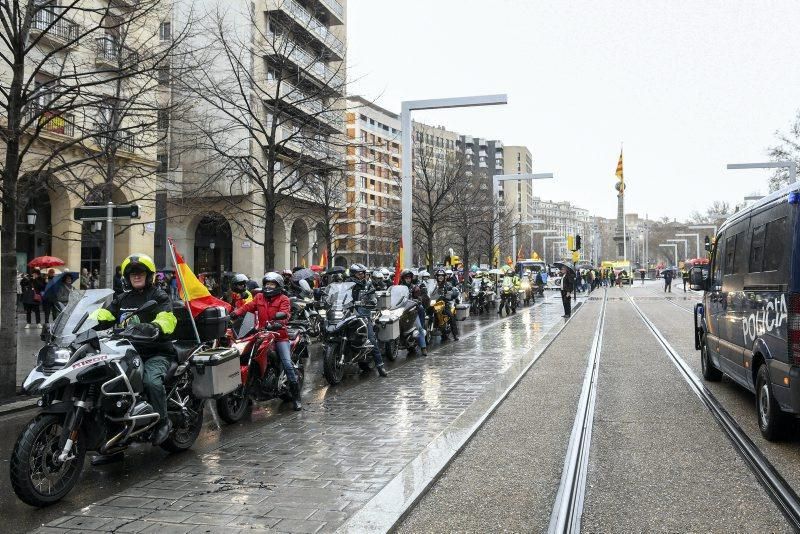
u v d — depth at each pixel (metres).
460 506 4.77
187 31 15.21
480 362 12.66
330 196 29.42
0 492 5.46
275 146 17.56
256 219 35.47
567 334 17.94
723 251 9.04
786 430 6.35
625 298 40.97
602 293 49.94
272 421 7.95
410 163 19.36
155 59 13.85
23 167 19.14
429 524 4.43
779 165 27.88
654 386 9.72
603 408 8.20
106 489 5.46
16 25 9.88
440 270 17.34
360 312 11.09
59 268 23.52
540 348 14.51
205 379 6.59
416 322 13.94
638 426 7.20
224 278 19.31
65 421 5.16
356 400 9.13
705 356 10.26
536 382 10.14
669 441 6.56
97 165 16.05
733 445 6.40
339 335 10.47
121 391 5.50
